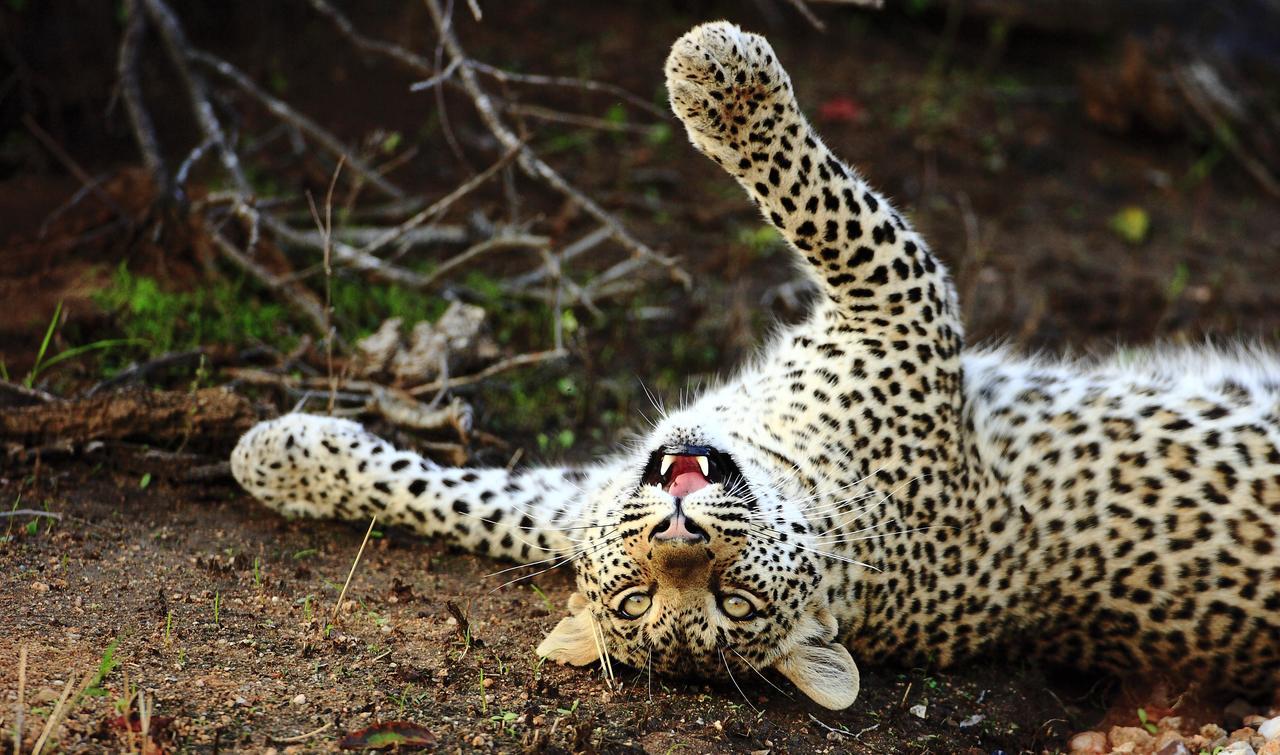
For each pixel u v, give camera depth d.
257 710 7.05
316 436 9.42
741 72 8.41
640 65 18.94
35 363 10.82
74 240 12.38
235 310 11.88
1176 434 8.91
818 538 8.24
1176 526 8.58
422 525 9.41
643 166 17.08
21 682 6.45
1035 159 18.94
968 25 21.77
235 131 13.05
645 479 8.11
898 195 17.27
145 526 9.13
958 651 8.77
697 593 7.51
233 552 9.00
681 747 7.33
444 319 11.31
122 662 7.31
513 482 9.50
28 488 9.27
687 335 13.40
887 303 8.95
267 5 17.47
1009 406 9.23
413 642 8.12
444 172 15.89
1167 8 21.55
